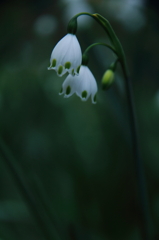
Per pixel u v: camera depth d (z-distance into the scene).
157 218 0.45
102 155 0.50
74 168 0.49
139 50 0.53
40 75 0.60
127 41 0.54
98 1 0.59
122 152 0.49
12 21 0.64
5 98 0.57
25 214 0.43
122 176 0.48
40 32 0.60
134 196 0.47
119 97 0.42
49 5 0.61
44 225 0.38
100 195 0.47
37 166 0.50
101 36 0.54
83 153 0.50
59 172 0.49
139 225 0.42
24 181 0.38
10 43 0.62
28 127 0.56
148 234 0.37
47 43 0.62
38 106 0.57
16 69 0.60
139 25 0.56
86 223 0.45
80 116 0.56
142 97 0.50
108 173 0.48
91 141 0.52
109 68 0.34
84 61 0.34
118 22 0.57
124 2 0.58
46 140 0.54
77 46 0.33
